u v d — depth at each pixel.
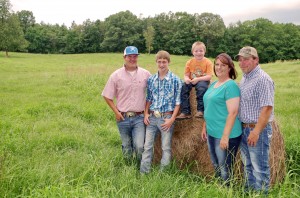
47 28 97.25
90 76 16.92
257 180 4.23
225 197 3.96
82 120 8.57
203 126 4.94
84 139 6.66
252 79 4.05
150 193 4.06
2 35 55.31
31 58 52.19
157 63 5.06
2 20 59.16
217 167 4.69
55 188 3.88
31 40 87.38
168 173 4.90
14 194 3.99
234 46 83.44
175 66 41.72
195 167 5.17
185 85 5.31
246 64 4.00
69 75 18.28
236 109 4.16
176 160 5.30
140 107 5.26
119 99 5.31
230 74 4.42
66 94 13.44
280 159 4.71
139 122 5.29
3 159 4.50
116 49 87.94
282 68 26.77
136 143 5.26
